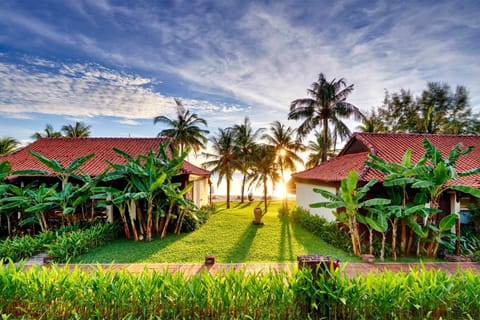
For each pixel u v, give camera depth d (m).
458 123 25.50
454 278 3.97
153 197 10.39
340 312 3.63
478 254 7.77
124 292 3.70
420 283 3.78
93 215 11.66
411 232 8.38
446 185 8.91
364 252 8.29
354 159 12.37
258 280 3.91
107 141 16.31
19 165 13.41
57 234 8.54
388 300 3.54
